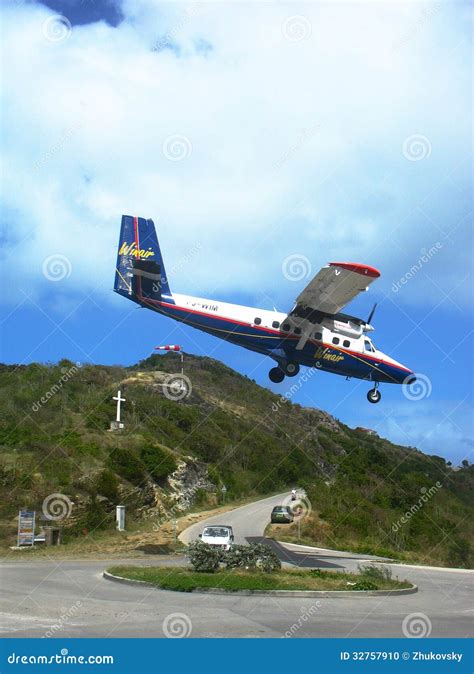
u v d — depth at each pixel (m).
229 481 68.31
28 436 47.69
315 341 28.91
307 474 80.12
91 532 38.56
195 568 22.30
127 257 29.28
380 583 22.83
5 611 14.91
